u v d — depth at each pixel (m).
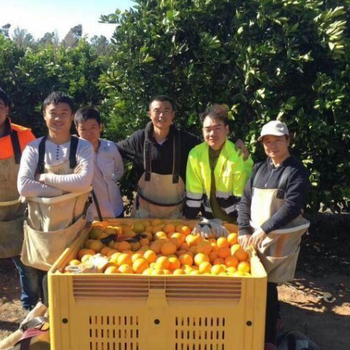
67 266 2.93
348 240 6.42
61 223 3.33
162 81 5.03
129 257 3.15
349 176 4.97
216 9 4.91
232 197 3.96
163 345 2.73
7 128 3.91
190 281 2.71
